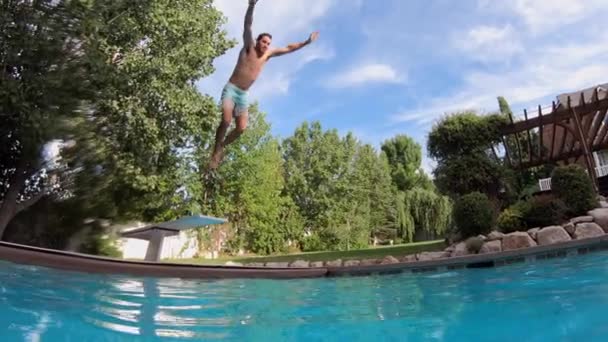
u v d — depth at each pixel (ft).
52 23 30.73
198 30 44.45
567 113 43.04
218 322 12.68
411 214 97.14
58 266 16.28
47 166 37.65
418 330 12.02
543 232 29.86
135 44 41.57
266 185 82.74
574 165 36.24
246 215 78.69
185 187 60.59
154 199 49.57
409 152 126.93
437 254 32.68
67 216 39.86
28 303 11.69
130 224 47.75
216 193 75.00
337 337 11.60
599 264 20.11
